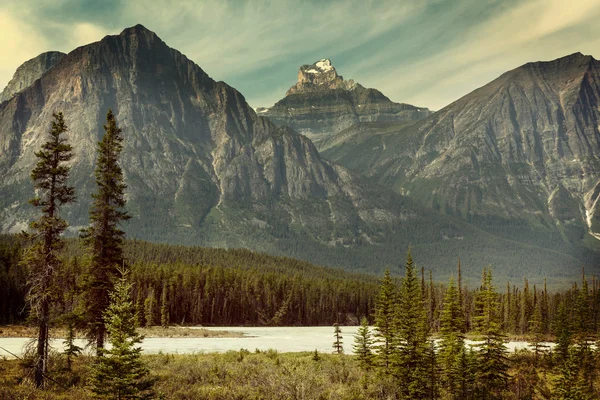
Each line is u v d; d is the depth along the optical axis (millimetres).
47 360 38688
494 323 51188
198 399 31438
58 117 36594
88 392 32281
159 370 40969
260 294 197625
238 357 53469
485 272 58875
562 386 49688
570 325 80625
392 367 43875
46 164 36062
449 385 45438
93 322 39875
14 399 30359
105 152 42688
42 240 36250
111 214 42844
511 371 57906
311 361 52656
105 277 40781
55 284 36250
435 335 76062
